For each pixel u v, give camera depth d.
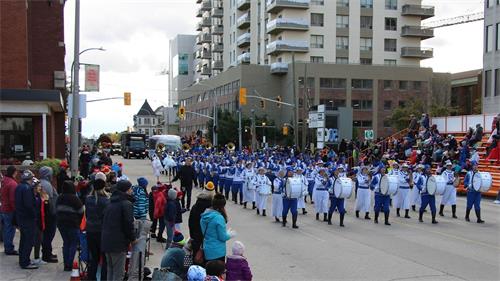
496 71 46.66
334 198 18.09
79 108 23.27
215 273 7.80
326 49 77.56
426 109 74.31
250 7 89.56
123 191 9.03
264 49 84.94
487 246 14.19
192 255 9.23
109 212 8.93
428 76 79.19
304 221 19.12
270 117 78.75
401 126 71.56
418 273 11.06
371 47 79.44
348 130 48.81
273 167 26.50
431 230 17.03
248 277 8.34
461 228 17.48
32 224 10.70
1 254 11.99
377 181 18.81
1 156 25.52
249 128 71.06
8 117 25.69
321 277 10.69
